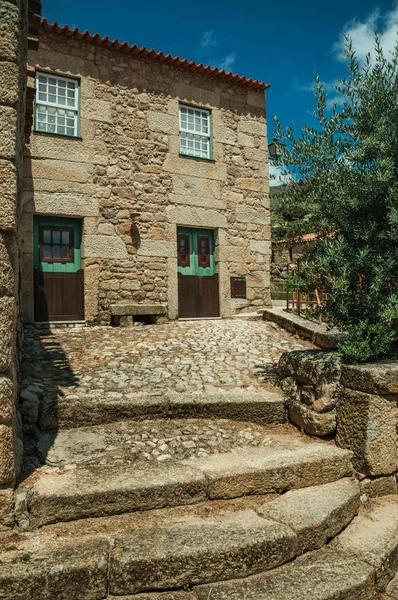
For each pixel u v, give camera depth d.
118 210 8.57
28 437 3.65
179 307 9.23
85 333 7.21
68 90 8.40
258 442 3.96
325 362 4.09
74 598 2.28
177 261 9.23
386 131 4.29
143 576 2.39
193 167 9.38
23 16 3.46
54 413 3.79
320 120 4.67
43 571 2.24
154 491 2.95
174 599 2.37
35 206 7.89
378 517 3.32
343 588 2.46
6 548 2.46
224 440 3.91
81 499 2.78
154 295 8.83
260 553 2.58
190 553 2.46
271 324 8.27
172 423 4.05
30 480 2.96
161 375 5.06
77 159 8.25
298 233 4.79
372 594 2.60
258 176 10.18
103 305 8.37
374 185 4.17
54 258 8.20
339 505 3.07
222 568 2.50
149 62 9.02
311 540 2.82
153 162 8.96
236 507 3.07
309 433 4.12
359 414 3.69
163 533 2.66
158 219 8.95
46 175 8.00
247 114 10.16
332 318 4.40
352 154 4.31
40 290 8.03
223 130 9.80
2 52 2.58
